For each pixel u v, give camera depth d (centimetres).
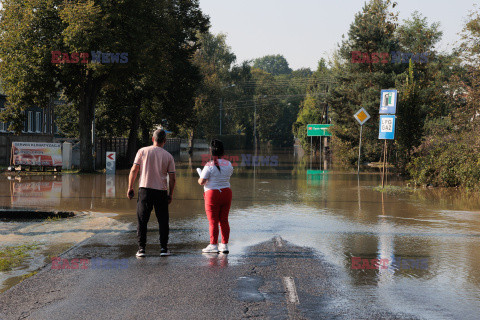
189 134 7331
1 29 2553
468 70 2900
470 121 2728
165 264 666
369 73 3700
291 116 12362
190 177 2389
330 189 1811
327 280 589
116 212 1193
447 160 1834
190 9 4122
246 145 10025
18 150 2594
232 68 8631
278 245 797
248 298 517
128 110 3672
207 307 487
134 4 2609
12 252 761
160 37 2936
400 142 2325
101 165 3366
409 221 1060
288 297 521
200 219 1077
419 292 542
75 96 2833
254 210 1242
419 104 2269
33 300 508
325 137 5697
